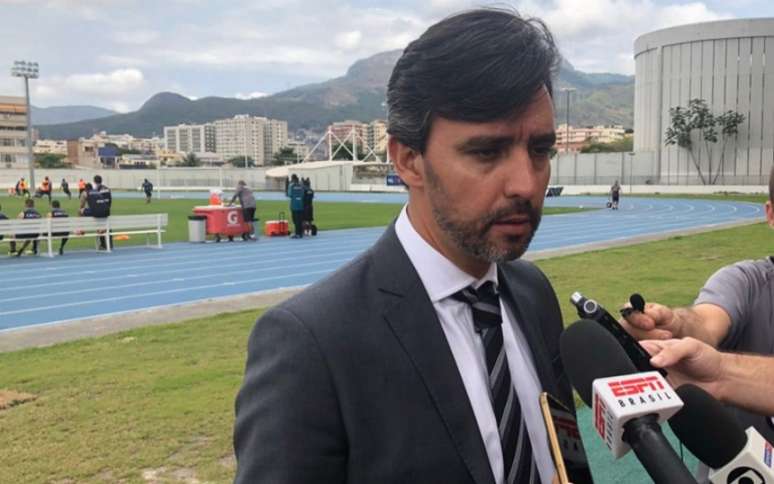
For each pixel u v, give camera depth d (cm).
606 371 124
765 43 5706
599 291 1034
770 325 223
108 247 1733
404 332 136
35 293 1137
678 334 177
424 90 127
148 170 8344
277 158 12762
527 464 142
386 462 129
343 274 143
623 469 416
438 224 133
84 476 426
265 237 2097
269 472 125
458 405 134
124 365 663
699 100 5900
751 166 5822
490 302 148
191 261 1530
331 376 130
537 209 130
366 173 8100
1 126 12319
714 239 1875
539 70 124
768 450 121
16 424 507
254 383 133
